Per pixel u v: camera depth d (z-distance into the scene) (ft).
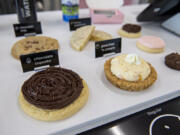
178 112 0.78
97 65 0.97
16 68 0.92
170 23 1.39
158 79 0.90
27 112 0.67
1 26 1.31
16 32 1.17
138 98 0.78
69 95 0.69
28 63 0.87
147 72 0.84
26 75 0.87
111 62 0.91
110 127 0.70
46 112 0.66
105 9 1.49
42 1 2.31
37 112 0.66
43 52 0.87
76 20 1.28
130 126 0.71
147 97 0.78
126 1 2.69
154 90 0.83
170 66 0.97
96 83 0.85
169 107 0.80
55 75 0.77
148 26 1.48
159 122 0.73
